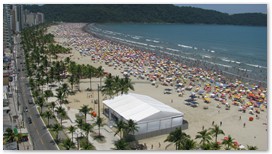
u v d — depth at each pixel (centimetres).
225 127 12675
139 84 19188
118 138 10781
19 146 9662
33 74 18525
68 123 11881
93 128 11431
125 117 11306
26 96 14875
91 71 18650
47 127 11325
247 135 11956
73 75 18362
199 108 14938
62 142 10156
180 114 11850
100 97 15675
